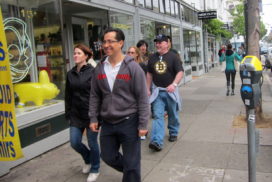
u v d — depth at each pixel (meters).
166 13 13.59
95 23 9.40
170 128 6.17
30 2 6.10
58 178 4.69
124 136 3.59
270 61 22.25
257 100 3.45
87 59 4.44
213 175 4.57
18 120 5.12
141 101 3.54
